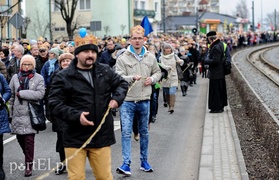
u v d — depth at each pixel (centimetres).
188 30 10669
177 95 2341
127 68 938
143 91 938
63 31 6681
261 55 5694
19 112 951
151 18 7875
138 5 7669
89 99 665
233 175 909
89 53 661
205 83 2998
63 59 979
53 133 1380
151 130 1426
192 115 1716
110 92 689
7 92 938
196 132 1398
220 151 1096
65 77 666
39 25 5762
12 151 1173
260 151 1075
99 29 3369
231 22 12550
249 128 1348
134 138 1252
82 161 665
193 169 1008
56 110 659
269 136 1084
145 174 966
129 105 934
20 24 2438
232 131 1295
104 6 6781
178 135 1356
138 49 945
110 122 679
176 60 1736
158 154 1135
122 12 6869
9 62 1658
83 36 663
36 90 955
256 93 2178
